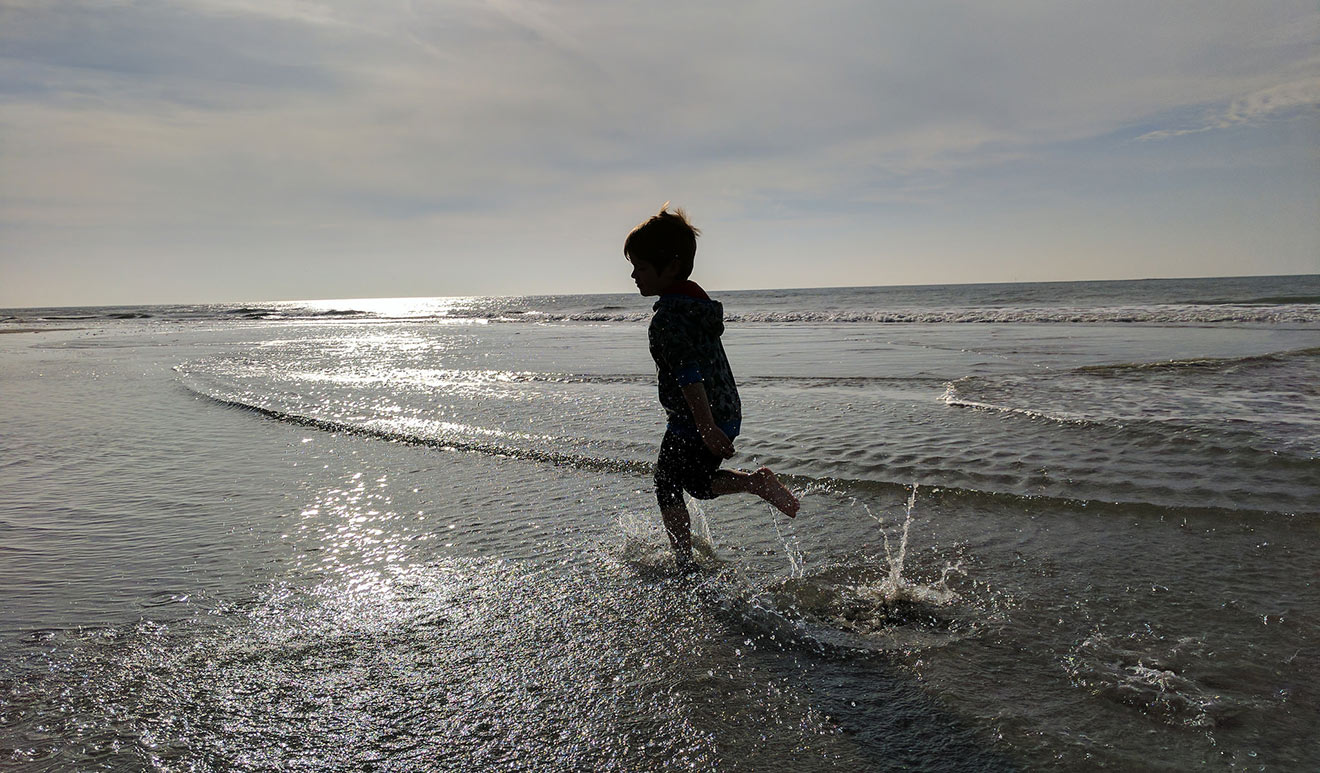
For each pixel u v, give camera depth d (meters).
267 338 22.25
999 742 1.73
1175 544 3.04
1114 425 5.07
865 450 4.84
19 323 44.50
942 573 2.84
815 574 2.87
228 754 1.77
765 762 1.69
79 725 1.90
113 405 8.29
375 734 1.85
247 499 4.25
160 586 2.91
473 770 1.69
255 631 2.48
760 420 6.05
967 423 5.53
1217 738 1.72
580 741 1.80
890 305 38.69
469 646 2.34
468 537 3.46
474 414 6.85
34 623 2.56
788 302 51.00
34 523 3.80
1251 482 3.74
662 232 2.78
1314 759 1.63
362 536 3.52
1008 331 16.38
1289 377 7.01
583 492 4.21
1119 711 1.85
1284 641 2.19
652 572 2.95
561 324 30.14
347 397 8.32
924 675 2.07
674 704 1.96
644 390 8.20
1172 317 18.66
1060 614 2.44
